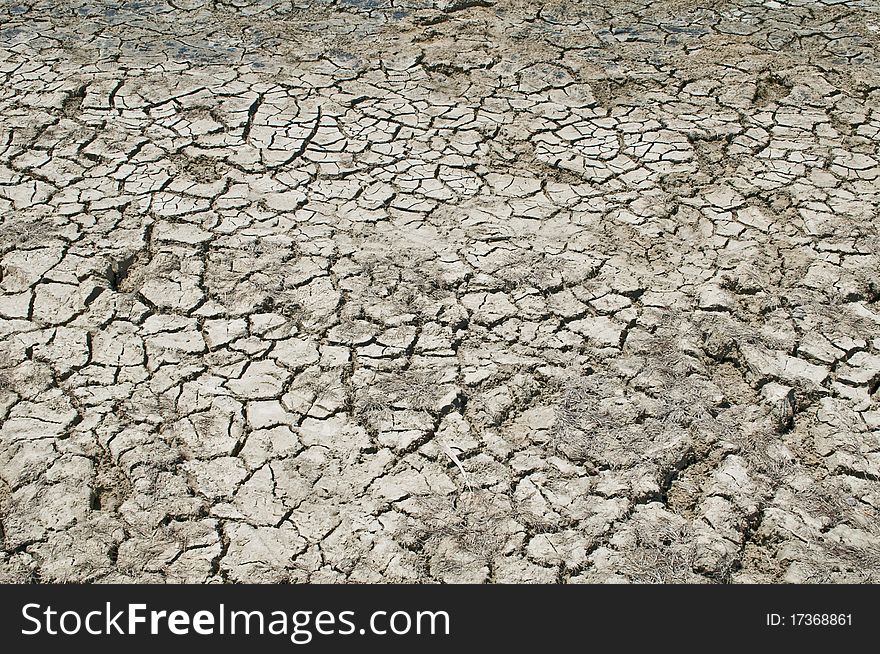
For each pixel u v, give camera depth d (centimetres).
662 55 612
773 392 370
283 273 426
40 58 598
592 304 412
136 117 537
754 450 348
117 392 365
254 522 321
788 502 330
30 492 326
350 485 334
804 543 318
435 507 327
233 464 339
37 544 311
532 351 389
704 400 367
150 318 401
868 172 498
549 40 631
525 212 469
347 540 316
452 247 445
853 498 332
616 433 353
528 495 331
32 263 425
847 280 425
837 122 542
